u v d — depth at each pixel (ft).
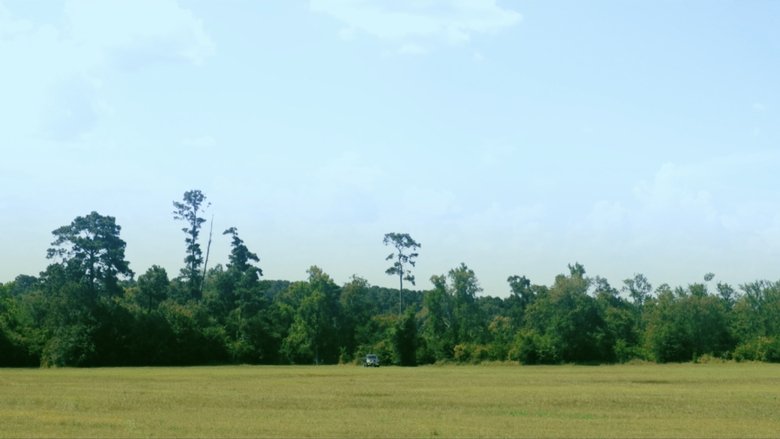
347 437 85.20
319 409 119.96
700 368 324.80
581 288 399.44
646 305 444.14
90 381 201.77
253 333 412.36
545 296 415.23
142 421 99.71
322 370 310.04
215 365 385.29
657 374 257.34
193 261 489.26
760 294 441.68
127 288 479.41
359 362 406.21
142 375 243.40
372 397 143.84
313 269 459.32
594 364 387.34
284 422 99.60
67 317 350.43
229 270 458.50
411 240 506.07
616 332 423.64
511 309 515.50
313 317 432.25
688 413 114.73
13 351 346.54
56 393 151.53
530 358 392.27
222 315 437.99
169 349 378.94
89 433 87.45
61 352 338.75
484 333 444.96
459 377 237.45
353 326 458.50
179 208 489.67
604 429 93.56
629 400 136.67
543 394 152.87
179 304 436.76
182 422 98.84
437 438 84.84
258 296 431.84
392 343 401.29
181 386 179.01
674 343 393.09
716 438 85.92
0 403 127.65
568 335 391.24
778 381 205.67
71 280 359.66
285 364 415.23
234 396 144.36
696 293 422.82
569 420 104.06
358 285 469.57
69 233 366.22
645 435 88.22
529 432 90.33
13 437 84.23
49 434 86.69
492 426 96.27
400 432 89.66
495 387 178.50
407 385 187.42
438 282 449.89
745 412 116.26
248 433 88.07
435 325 439.63
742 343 402.93
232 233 497.46
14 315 365.61
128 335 365.81
